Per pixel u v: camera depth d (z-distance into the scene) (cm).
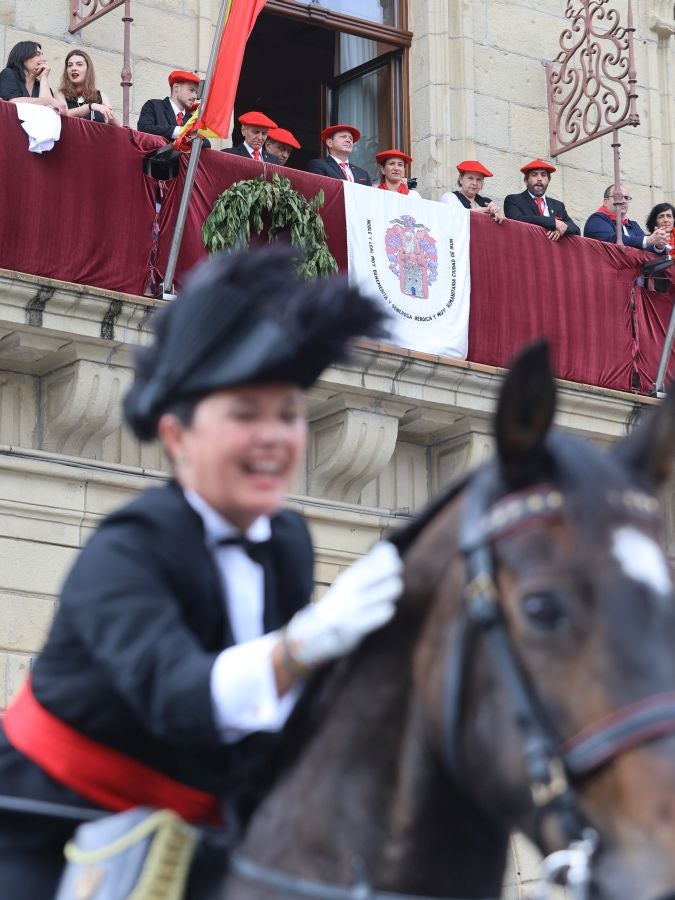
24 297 920
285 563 293
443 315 1094
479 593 238
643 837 217
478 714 239
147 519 272
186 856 269
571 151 1314
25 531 944
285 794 269
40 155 955
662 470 250
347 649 244
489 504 246
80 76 1036
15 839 281
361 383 1036
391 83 1298
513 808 236
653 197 1354
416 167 1278
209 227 1008
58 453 966
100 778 278
